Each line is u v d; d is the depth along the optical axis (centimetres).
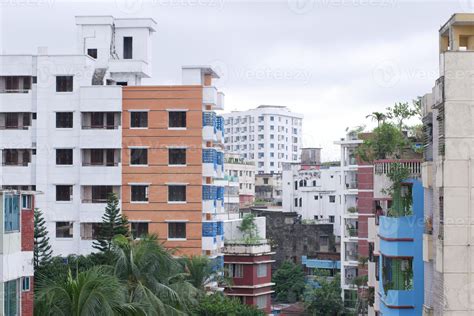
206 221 5812
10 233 2817
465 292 3086
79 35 6391
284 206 11125
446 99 3116
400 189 3662
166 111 5834
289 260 9256
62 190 5878
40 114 5859
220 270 5678
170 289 3938
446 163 3109
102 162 5891
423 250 3462
